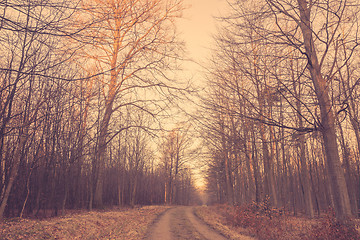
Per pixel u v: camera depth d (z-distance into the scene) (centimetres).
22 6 377
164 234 1023
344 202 635
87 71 1290
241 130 1384
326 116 675
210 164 3378
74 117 1335
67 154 1384
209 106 805
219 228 1180
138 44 1645
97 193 1823
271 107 750
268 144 1448
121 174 3684
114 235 924
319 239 671
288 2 653
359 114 1228
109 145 2728
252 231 1096
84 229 926
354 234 591
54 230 814
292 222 1176
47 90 856
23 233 724
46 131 1198
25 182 1206
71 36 429
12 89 739
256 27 676
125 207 2695
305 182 1622
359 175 2172
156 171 5953
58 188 1499
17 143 1011
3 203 886
